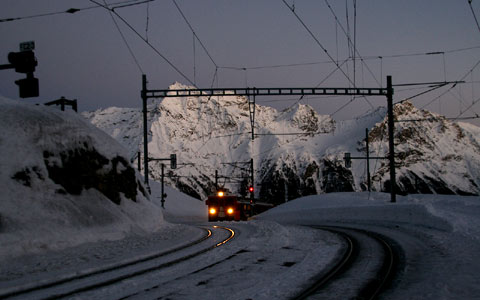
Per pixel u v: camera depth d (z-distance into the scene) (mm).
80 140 29656
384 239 25422
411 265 15844
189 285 12695
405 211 39344
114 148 33438
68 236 22078
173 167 44344
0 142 25062
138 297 11242
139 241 24844
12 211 21266
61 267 15992
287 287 12320
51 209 23422
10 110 27922
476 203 42688
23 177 24141
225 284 12828
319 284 12664
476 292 11250
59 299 11125
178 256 18656
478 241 20781
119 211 29297
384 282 12984
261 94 36156
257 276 14094
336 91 37219
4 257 17719
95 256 18719
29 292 12062
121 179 32500
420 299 10883
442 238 23828
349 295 11406
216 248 21844
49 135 27672
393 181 46094
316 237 27500
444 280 12828
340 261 17062
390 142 46031
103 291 11984
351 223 44812
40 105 30766
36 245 19797
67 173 27109
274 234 28891
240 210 63281
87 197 27562
